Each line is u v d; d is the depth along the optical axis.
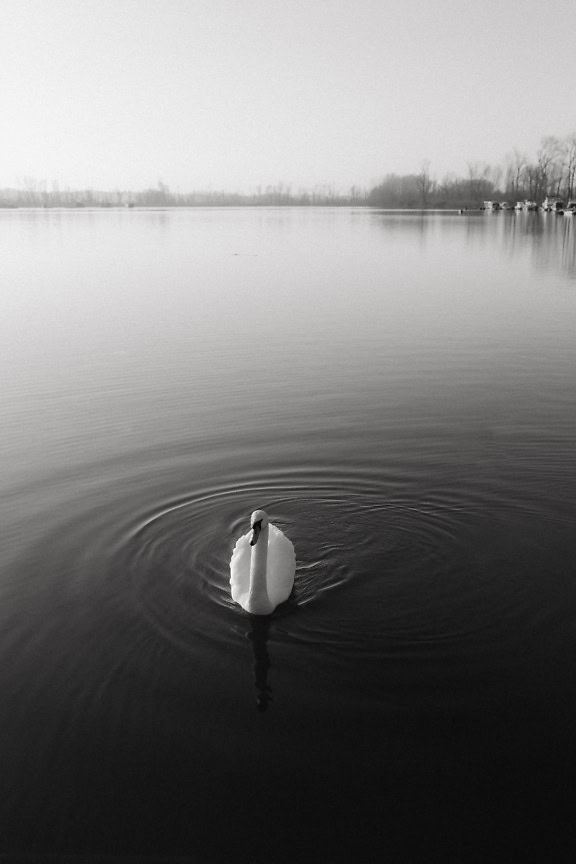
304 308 35.81
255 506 14.87
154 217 160.25
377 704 9.53
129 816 8.08
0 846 7.80
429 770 8.52
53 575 12.59
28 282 45.38
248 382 23.11
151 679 10.09
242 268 52.16
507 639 10.75
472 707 9.45
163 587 12.25
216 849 7.67
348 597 11.88
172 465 16.83
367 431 18.69
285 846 7.68
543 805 8.05
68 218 150.50
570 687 9.77
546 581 12.16
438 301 37.19
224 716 9.38
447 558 12.91
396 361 25.38
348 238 80.69
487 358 25.47
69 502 15.10
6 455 17.56
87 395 22.05
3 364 25.64
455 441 17.92
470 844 7.64
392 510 14.64
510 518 14.22
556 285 41.72
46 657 10.59
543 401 20.78
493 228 97.62
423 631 10.98
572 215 133.50
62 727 9.31
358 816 7.97
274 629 11.10
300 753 8.80
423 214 176.38
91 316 34.12
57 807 8.21
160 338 29.42
